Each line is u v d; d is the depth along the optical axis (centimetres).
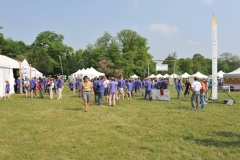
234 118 1109
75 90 3136
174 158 569
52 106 1543
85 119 1075
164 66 3850
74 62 8444
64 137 762
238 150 628
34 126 921
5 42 6450
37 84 2139
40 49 7188
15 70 3797
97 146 669
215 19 1809
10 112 1281
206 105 1623
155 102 1816
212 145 674
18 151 623
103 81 1698
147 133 822
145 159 566
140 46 7619
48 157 583
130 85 2055
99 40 7638
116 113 1261
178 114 1230
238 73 3559
